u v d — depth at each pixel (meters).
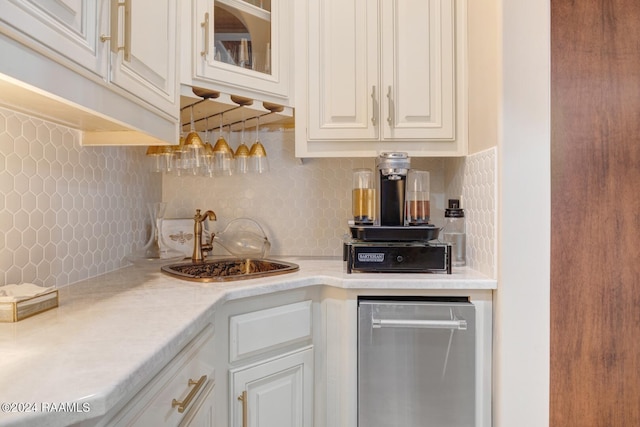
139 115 1.00
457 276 1.36
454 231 1.60
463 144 1.57
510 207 1.26
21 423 0.47
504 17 1.26
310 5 1.61
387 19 1.57
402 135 1.57
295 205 1.94
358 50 1.58
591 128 1.39
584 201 1.39
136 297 1.09
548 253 1.25
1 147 1.00
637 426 1.38
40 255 1.13
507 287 1.26
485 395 1.31
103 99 0.83
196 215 1.70
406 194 1.52
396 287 1.31
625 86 1.40
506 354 1.26
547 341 1.26
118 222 1.54
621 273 1.38
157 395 0.76
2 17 0.55
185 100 1.41
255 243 1.86
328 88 1.59
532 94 1.26
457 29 1.57
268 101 1.54
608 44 1.40
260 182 1.94
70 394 0.53
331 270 1.51
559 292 1.38
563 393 1.38
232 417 1.18
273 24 1.56
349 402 1.34
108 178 1.46
